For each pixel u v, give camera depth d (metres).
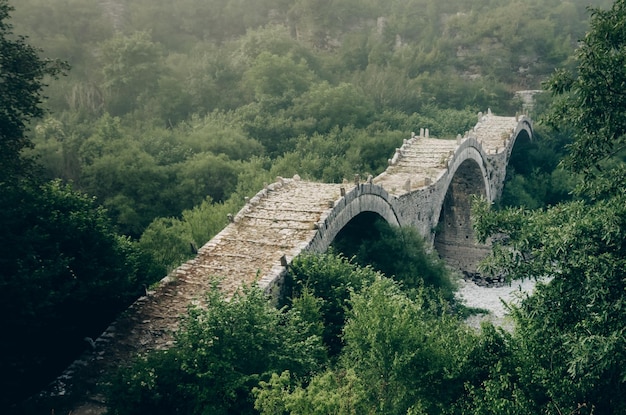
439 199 34.72
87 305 17.03
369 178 26.62
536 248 13.76
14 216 14.88
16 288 13.69
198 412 13.03
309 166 41.91
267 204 24.77
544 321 13.13
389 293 16.42
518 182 50.59
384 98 61.72
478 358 13.88
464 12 85.00
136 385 13.15
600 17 14.06
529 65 75.44
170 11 74.38
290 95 53.78
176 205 37.03
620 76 12.98
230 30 76.88
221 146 44.41
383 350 13.84
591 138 14.27
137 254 19.61
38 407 14.20
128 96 55.03
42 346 16.14
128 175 35.84
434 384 13.77
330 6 75.06
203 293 18.53
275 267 19.56
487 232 15.05
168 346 16.05
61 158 38.22
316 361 15.20
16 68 20.42
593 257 11.92
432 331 14.60
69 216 16.55
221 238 22.30
